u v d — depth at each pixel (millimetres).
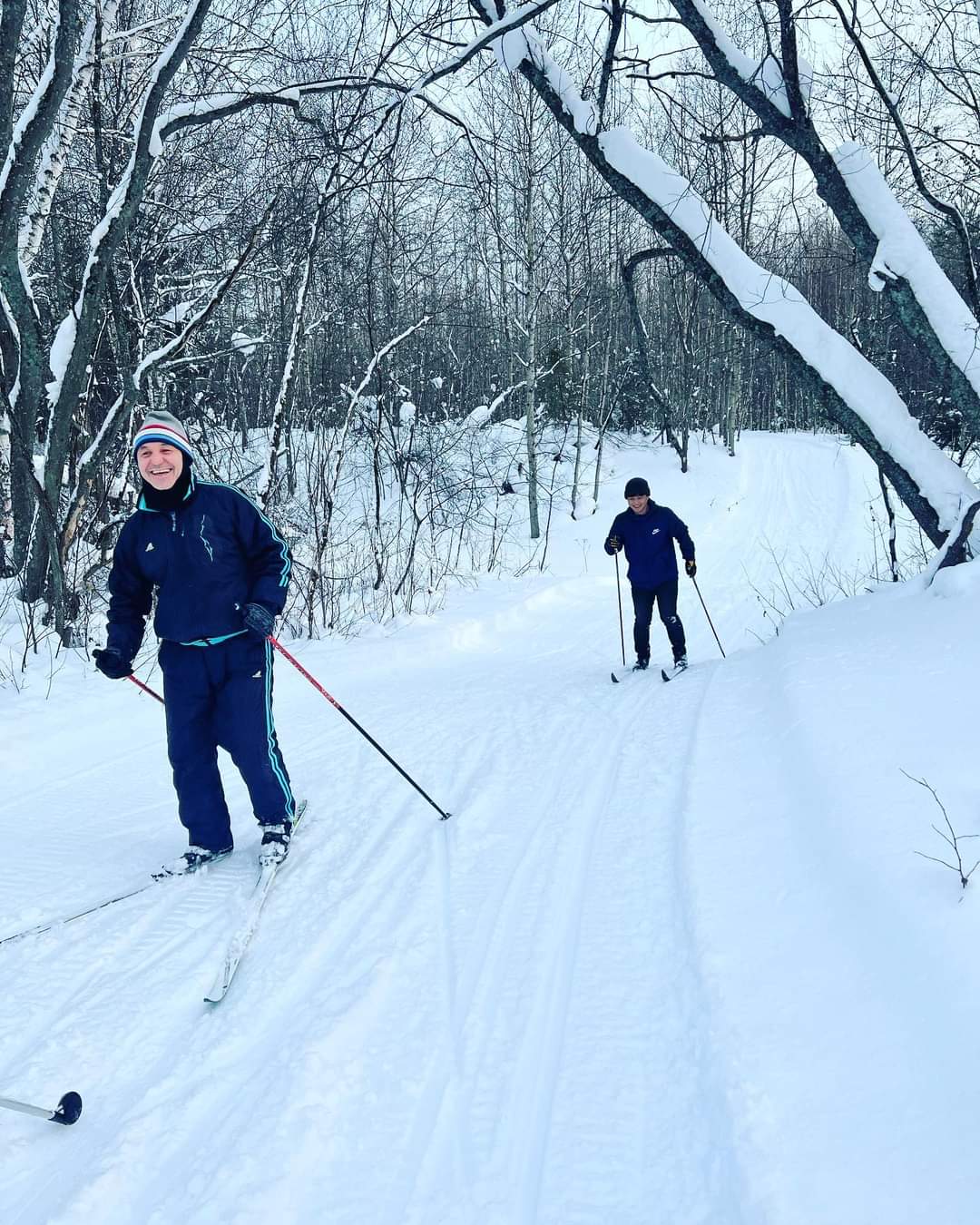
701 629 10602
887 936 2518
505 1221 1913
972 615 5270
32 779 5168
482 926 3193
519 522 20188
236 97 8086
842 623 6324
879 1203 1721
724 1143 2016
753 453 32250
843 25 5863
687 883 3203
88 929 3270
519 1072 2396
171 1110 2275
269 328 15695
